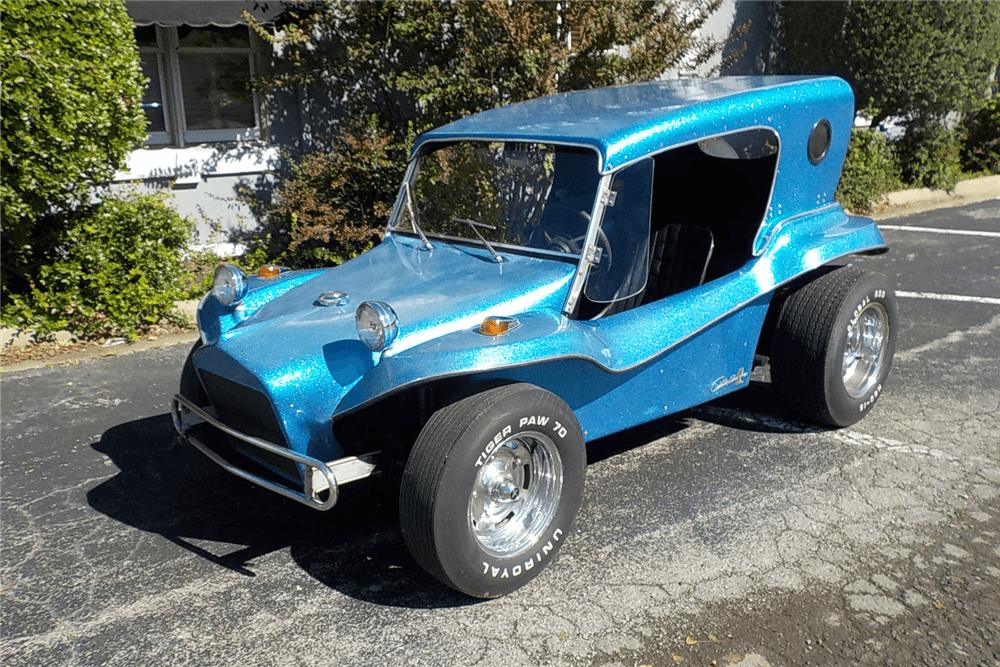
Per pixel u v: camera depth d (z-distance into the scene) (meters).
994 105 14.46
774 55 13.21
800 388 4.74
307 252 8.44
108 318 7.07
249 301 4.22
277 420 3.44
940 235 10.42
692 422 5.19
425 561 3.27
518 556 3.44
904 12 11.57
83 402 5.70
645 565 3.68
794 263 4.56
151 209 7.48
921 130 12.99
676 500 4.22
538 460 3.57
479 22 7.99
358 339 3.58
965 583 3.49
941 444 4.79
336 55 8.88
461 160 4.49
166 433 5.20
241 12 7.79
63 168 6.51
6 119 6.21
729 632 3.22
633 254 4.16
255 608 3.46
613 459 4.70
